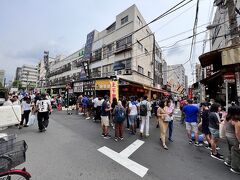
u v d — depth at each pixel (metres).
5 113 4.75
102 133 7.61
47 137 6.80
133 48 20.94
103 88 17.23
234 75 7.27
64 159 4.58
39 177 3.56
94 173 3.82
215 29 17.16
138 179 3.61
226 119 4.49
